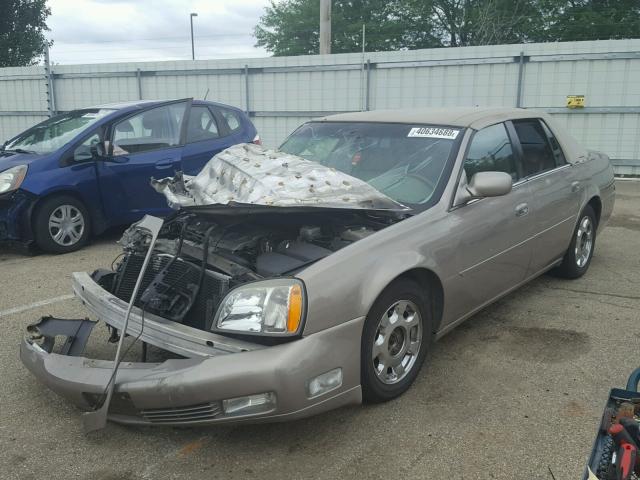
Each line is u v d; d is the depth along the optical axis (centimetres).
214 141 768
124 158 695
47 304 508
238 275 300
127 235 372
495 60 1211
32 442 305
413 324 341
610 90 1162
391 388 332
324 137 453
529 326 446
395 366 336
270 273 295
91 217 694
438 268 347
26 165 645
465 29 3045
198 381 264
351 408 331
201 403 269
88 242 724
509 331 437
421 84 1273
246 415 268
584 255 553
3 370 385
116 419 292
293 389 268
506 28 2747
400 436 305
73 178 667
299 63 1355
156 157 714
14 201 639
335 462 285
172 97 1474
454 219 365
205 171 398
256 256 325
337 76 1331
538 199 449
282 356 268
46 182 649
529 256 446
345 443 300
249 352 270
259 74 1394
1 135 1666
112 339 373
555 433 306
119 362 286
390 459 287
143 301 315
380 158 409
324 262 296
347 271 297
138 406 278
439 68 1254
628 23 2702
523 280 454
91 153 673
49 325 333
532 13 2808
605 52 1148
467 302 387
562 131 523
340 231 336
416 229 342
